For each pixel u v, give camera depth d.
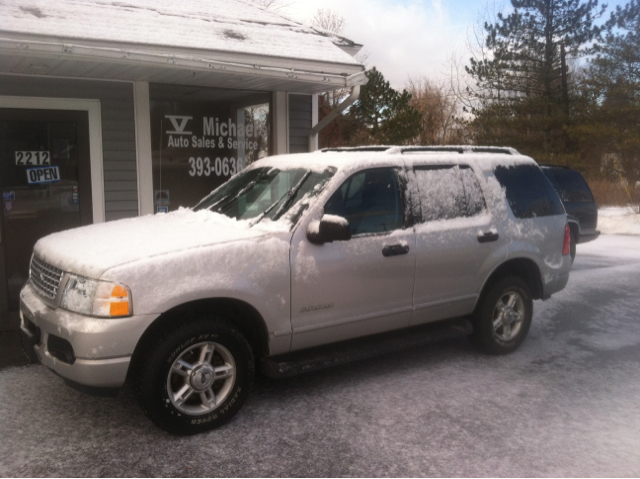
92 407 4.42
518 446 3.83
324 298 4.39
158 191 8.20
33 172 7.25
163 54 6.58
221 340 4.00
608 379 5.04
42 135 7.29
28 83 7.14
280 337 4.24
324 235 4.22
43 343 3.97
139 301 3.65
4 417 4.24
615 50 27.73
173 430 3.88
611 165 27.42
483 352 5.66
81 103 7.47
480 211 5.36
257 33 8.27
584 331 6.55
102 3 7.46
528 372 5.21
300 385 4.89
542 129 27.55
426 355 5.68
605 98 28.12
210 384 3.99
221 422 4.06
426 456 3.70
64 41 6.11
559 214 5.96
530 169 5.91
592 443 3.87
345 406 4.46
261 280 4.09
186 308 3.96
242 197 5.07
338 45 9.27
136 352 3.83
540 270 5.71
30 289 4.44
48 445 3.83
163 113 8.16
